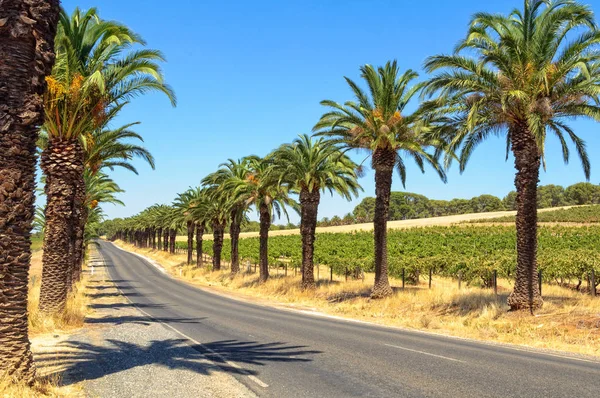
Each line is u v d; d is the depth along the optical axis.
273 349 10.58
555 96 17.22
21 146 6.67
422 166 25.34
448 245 56.25
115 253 109.25
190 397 6.57
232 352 10.16
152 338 12.06
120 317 17.17
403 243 62.12
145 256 100.81
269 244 80.50
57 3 7.31
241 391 6.91
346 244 65.94
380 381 7.53
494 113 18.12
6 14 6.53
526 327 14.62
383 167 24.11
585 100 16.98
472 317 17.22
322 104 24.27
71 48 14.93
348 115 23.78
